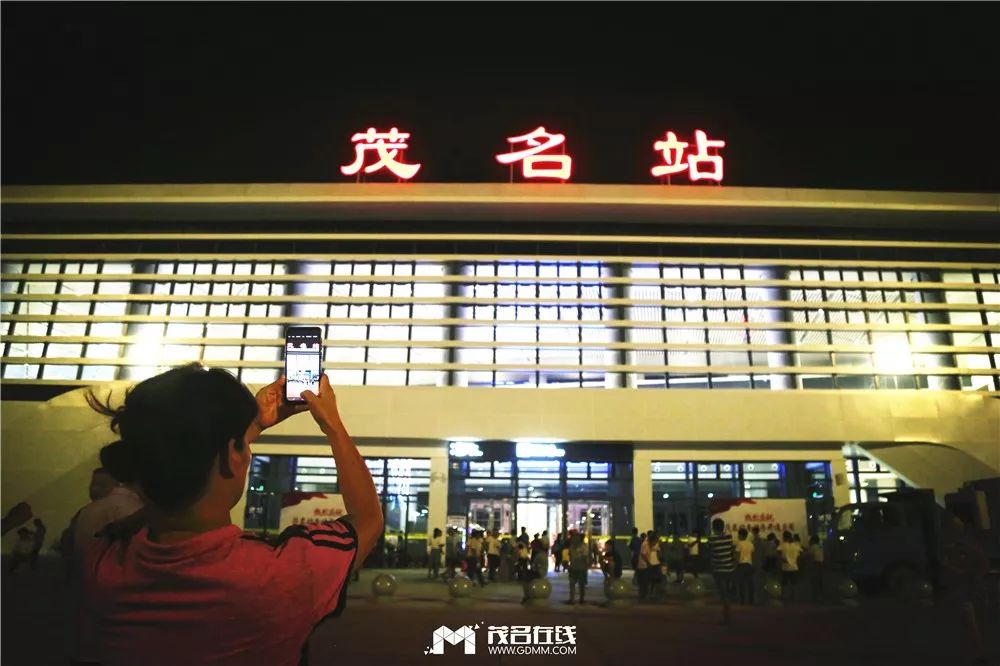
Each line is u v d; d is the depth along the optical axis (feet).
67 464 81.05
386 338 87.76
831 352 86.17
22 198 88.89
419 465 84.02
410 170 91.81
